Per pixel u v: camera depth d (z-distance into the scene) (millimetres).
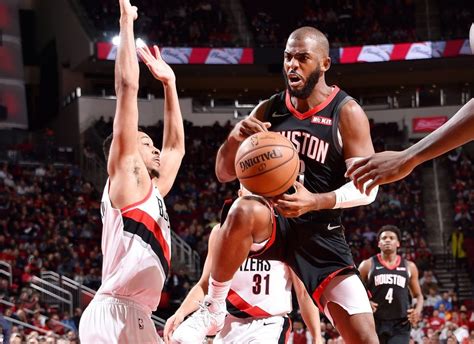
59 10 32875
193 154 30953
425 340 15234
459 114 3189
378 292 10008
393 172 3373
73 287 19172
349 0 35031
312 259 5012
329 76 34094
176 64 31328
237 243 4590
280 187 4441
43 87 34594
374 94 35531
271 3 35156
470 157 30969
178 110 5816
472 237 26422
